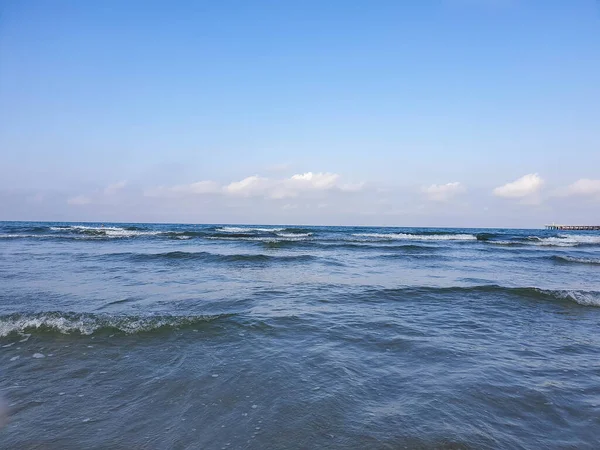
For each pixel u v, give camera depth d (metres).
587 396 3.95
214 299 8.38
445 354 5.15
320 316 7.02
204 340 5.56
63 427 3.25
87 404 3.66
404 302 8.47
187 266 14.55
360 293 9.32
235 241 29.80
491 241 36.59
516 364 4.85
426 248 26.41
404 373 4.44
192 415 3.43
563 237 46.44
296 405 3.61
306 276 12.40
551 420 3.43
